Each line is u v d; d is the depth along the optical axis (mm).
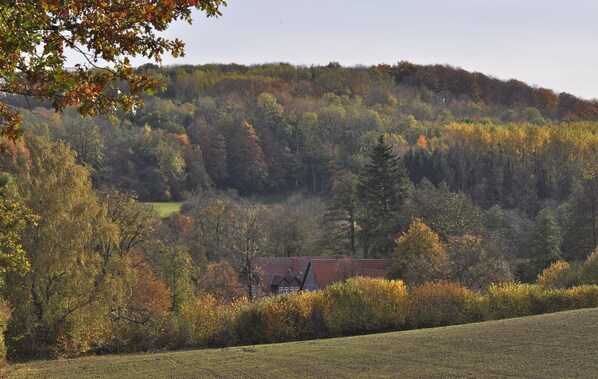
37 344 43656
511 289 52281
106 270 47031
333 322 51094
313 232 101125
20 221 20000
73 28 10953
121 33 11094
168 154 118500
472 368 23828
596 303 50469
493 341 30125
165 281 64438
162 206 110812
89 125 105938
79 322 44438
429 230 66188
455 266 61906
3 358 37531
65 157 45312
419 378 22656
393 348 31438
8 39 10594
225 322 50562
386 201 85750
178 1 11094
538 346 27344
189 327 50219
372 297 52094
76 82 11102
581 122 194250
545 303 51406
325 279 72625
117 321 50031
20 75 11164
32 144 44750
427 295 52625
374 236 85875
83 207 44438
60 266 43062
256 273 71938
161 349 49562
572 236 92125
